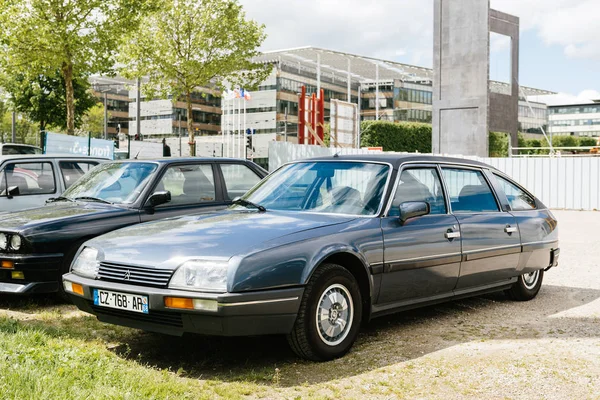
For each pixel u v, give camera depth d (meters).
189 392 3.95
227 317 4.24
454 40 36.22
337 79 105.69
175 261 4.46
